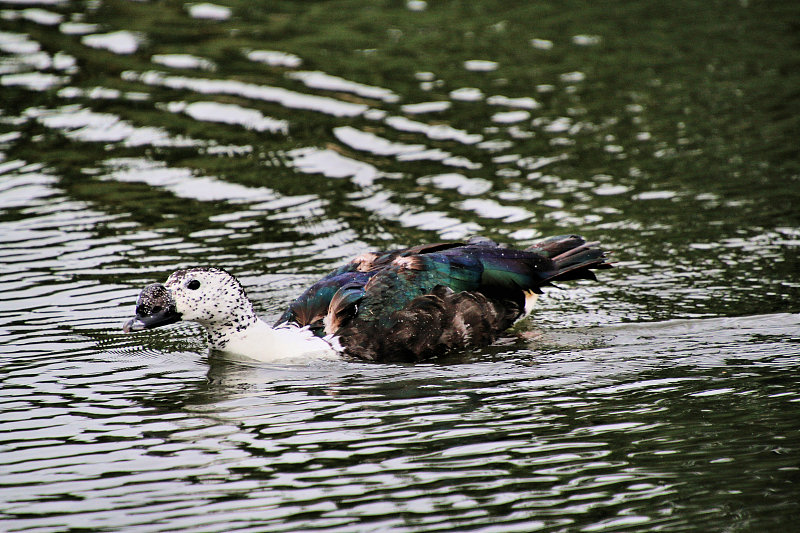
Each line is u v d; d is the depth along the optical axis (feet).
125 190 52.31
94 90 64.23
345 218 48.93
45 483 27.89
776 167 52.08
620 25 74.59
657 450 28.63
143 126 59.62
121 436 30.63
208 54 69.51
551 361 35.40
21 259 44.93
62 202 50.88
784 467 27.37
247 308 36.58
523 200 50.01
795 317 37.68
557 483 27.04
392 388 33.68
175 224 48.62
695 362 34.65
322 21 76.13
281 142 57.52
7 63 68.03
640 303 39.68
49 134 58.70
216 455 29.25
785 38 70.79
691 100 61.11
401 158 55.26
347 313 36.78
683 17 76.18
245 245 46.32
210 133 58.80
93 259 45.01
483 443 29.50
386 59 68.44
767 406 31.12
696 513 25.36
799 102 59.98
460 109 61.00
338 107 61.52
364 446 29.53
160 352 37.40
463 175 53.06
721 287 40.52
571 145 56.08
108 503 26.76
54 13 77.66
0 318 39.52
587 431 29.99
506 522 25.22
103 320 39.55
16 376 34.94
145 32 73.72
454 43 71.15
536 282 37.68
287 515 25.88
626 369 34.45
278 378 34.86
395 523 25.34
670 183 51.03
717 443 28.91
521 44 70.79
